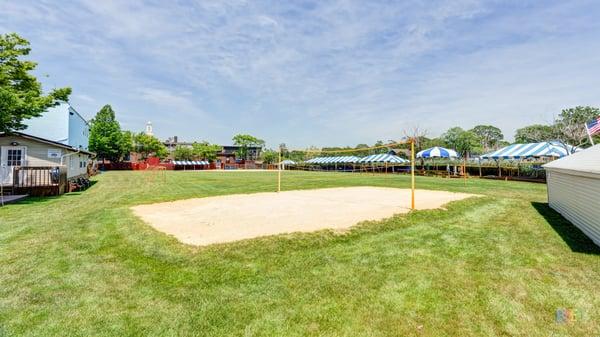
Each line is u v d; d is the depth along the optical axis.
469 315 3.41
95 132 47.28
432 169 36.88
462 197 12.30
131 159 61.94
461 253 5.35
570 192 7.74
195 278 4.33
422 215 8.46
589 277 4.33
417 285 4.11
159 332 3.10
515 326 3.21
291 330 3.15
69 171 18.02
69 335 3.04
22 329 3.12
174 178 27.72
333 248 5.62
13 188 13.59
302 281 4.23
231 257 5.12
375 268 4.68
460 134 52.81
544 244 5.85
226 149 82.75
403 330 3.15
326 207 10.14
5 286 4.06
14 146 15.27
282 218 8.23
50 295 3.83
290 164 59.78
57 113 22.58
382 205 10.41
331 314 3.44
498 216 8.48
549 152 22.61
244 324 3.25
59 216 8.65
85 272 4.54
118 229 7.02
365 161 43.41
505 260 5.01
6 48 13.43
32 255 5.27
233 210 9.68
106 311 3.47
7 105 12.02
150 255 5.23
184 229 7.03
